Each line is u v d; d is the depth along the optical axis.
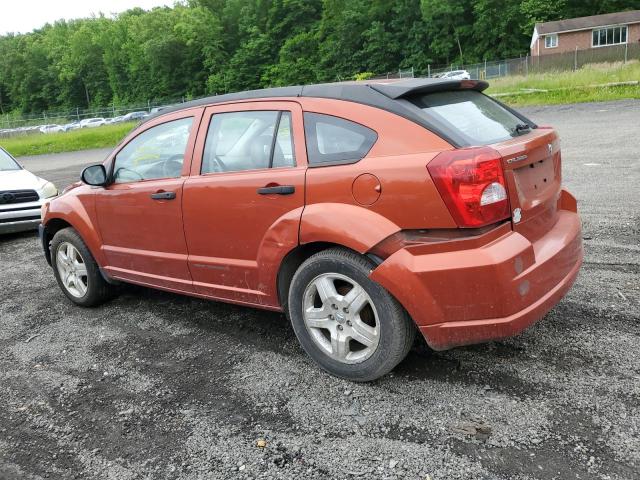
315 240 3.14
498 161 2.76
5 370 3.91
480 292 2.74
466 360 3.37
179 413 3.15
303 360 3.62
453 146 2.82
